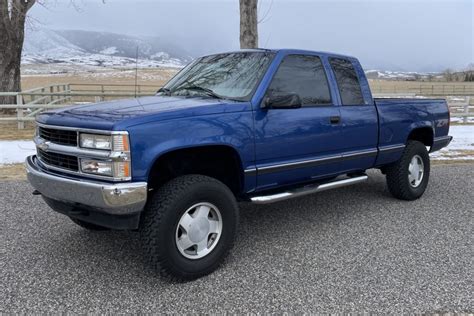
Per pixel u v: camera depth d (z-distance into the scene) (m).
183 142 3.60
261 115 4.14
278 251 4.37
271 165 4.29
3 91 15.67
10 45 15.59
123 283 3.66
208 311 3.23
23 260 4.09
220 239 3.89
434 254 4.29
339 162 5.01
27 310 3.21
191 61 5.48
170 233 3.56
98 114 3.64
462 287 3.60
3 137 10.90
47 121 3.85
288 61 4.57
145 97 4.64
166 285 3.64
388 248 4.44
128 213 3.41
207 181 3.79
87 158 3.46
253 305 3.31
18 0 15.59
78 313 3.19
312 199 6.36
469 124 15.17
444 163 9.11
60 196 3.67
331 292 3.51
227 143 3.88
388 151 5.66
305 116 4.53
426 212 5.70
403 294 3.47
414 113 6.06
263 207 5.95
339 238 4.73
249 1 10.48
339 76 5.11
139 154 3.38
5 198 6.08
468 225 5.18
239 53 4.88
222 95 4.34
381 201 6.24
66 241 4.58
